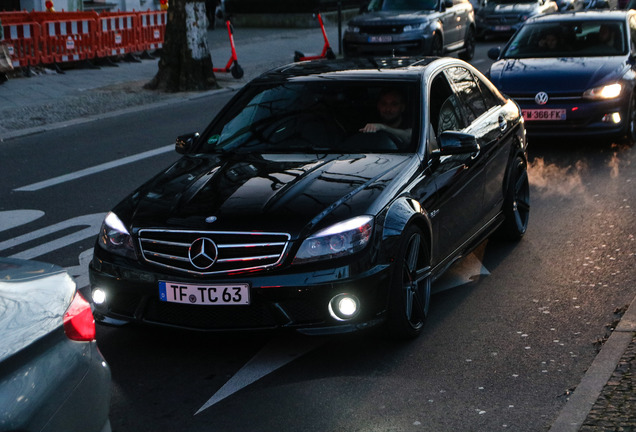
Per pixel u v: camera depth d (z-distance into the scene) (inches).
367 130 239.5
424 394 185.6
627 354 194.9
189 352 211.5
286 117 249.9
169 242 199.6
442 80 263.7
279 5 1321.4
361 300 195.2
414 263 214.4
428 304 224.5
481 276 264.5
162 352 211.9
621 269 265.7
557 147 467.8
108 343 218.7
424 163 229.3
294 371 199.0
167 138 530.0
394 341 213.8
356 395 185.9
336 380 193.6
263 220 196.5
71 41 835.4
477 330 221.5
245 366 202.5
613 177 393.1
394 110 242.7
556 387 187.2
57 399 118.0
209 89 739.4
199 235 197.3
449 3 885.2
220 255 196.1
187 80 730.8
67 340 124.0
